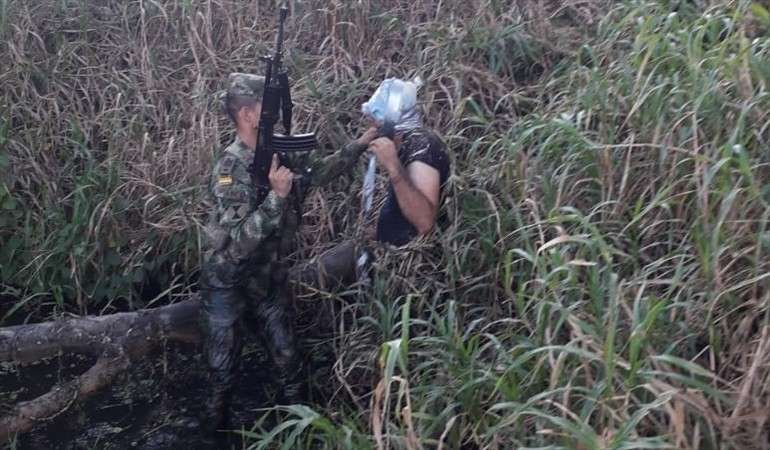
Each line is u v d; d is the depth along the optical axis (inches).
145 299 206.1
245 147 156.9
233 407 173.2
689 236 145.7
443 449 137.7
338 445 137.5
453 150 192.2
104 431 169.9
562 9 221.0
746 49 155.3
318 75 219.8
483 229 169.6
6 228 210.2
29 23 235.1
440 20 223.5
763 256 135.0
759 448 118.0
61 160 221.0
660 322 132.6
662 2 198.1
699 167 144.3
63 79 230.2
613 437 113.7
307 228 200.2
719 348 131.2
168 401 177.0
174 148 216.7
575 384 131.5
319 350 181.9
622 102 167.8
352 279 188.1
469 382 135.0
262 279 161.8
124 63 239.0
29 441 167.3
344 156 163.8
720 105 153.3
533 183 165.0
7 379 183.0
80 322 178.2
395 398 149.4
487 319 161.3
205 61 230.4
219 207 156.3
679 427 113.7
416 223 164.6
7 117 217.5
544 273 140.0
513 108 200.1
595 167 160.4
